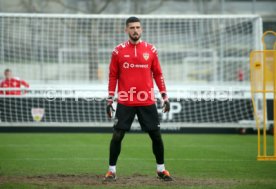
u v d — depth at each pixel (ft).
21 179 104.22
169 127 222.89
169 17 216.95
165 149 162.50
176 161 135.13
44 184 97.50
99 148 164.55
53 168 121.39
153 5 342.85
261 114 217.15
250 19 236.02
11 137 199.11
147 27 248.52
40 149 160.97
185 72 283.38
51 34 255.91
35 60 256.32
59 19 248.73
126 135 208.64
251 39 245.45
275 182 101.24
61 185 96.37
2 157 141.59
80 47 257.14
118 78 104.53
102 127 223.92
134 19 102.17
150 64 103.04
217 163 131.23
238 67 258.16
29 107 217.56
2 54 247.50
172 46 265.95
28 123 212.43
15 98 216.95
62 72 260.42
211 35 257.96
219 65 264.11
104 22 243.19
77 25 253.44
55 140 188.96
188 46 264.31
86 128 223.71
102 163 130.82
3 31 243.60
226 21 252.42
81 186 95.14
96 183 99.45
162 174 103.55
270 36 247.70
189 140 191.93
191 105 221.25
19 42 245.86
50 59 259.80
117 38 245.86
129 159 138.82
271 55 208.23
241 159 138.82
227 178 107.14
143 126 103.04
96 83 245.45
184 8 403.95
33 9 328.08
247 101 221.05
